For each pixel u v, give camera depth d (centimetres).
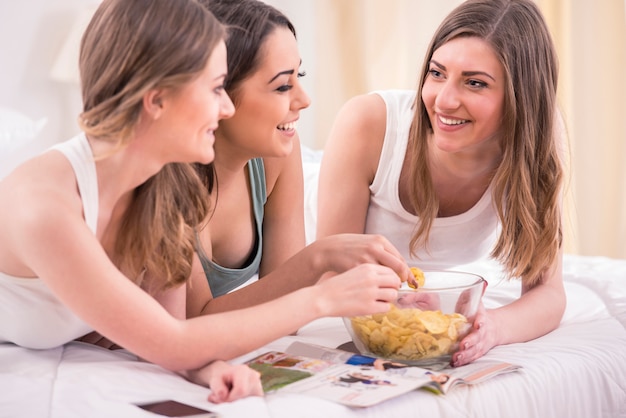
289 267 131
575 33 280
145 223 117
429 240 160
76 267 99
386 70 329
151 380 107
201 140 106
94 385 104
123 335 102
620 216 279
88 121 104
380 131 156
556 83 145
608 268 204
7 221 104
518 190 144
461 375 113
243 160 133
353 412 99
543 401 115
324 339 137
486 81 134
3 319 116
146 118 104
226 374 103
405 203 159
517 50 136
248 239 147
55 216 99
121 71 102
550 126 144
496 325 131
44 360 115
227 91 122
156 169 110
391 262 124
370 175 159
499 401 110
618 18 275
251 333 108
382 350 118
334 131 161
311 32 344
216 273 142
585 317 157
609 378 127
